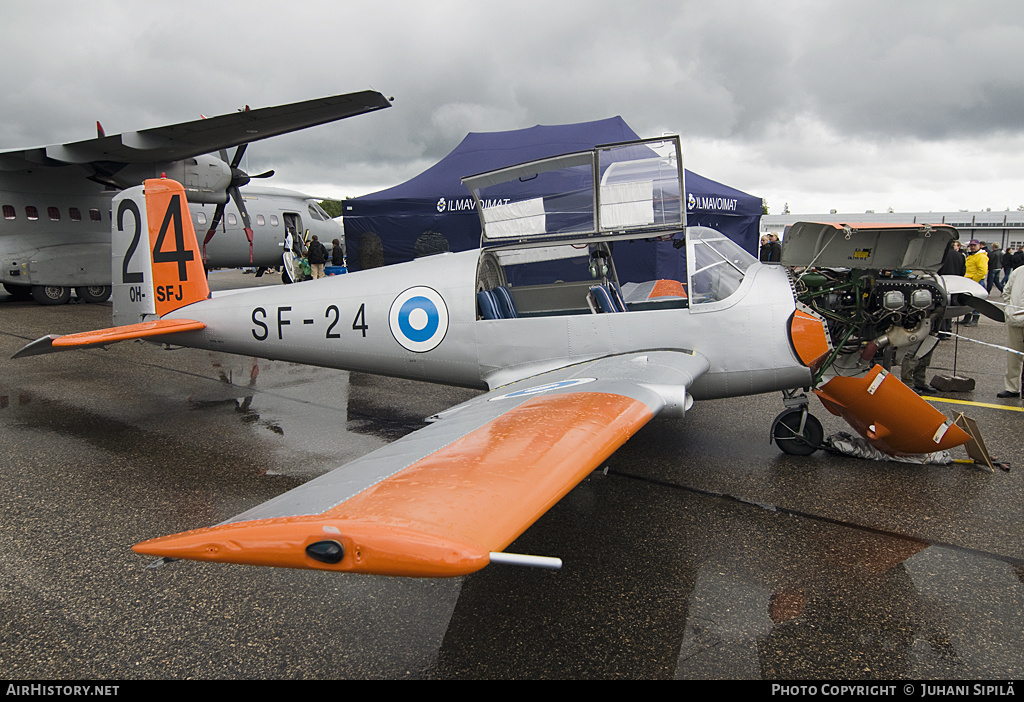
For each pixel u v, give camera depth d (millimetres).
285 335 5340
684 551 3201
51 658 2424
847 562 3076
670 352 4254
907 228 4598
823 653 2400
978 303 5543
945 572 2973
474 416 3061
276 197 18609
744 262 4535
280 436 5270
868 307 4891
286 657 2422
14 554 3236
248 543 1706
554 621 2625
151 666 2377
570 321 4527
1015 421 5520
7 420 5707
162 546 1767
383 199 12633
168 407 6219
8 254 13109
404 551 1581
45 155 12430
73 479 4277
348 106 10789
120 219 5918
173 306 5789
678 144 4211
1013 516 3586
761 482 4129
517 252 5238
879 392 4160
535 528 3465
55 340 4746
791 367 4219
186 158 13258
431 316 4855
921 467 4410
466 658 2402
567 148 12398
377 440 5168
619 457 4621
